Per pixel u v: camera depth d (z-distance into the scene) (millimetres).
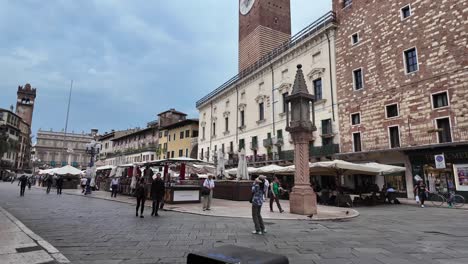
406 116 23812
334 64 30047
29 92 100688
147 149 64312
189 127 57062
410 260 6047
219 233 8914
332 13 30594
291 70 35062
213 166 25203
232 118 45750
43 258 5828
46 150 114062
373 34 26984
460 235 8867
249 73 42031
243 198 21391
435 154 21656
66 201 19734
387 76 25484
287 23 47812
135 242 7586
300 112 14273
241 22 50344
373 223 11430
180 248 6953
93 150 33219
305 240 7973
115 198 22656
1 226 9258
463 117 20438
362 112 27125
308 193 13789
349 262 5875
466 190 19797
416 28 23828
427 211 16094
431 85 22453
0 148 60594
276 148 35844
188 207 16531
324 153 29203
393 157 24641
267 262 2107
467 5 20938
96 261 5828
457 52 21172
